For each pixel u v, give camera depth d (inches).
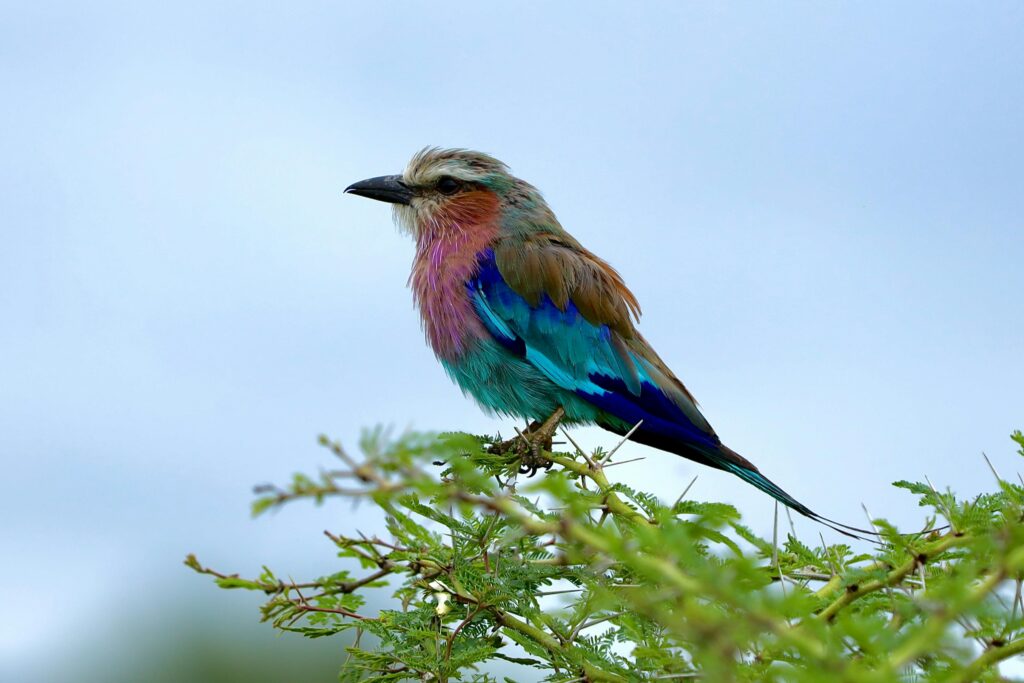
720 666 206.1
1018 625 273.3
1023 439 370.3
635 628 341.1
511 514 229.9
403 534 361.4
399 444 219.8
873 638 228.4
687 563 226.4
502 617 368.8
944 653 259.9
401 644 377.1
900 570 302.5
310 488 214.1
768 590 231.1
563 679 359.9
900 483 362.9
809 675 207.0
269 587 332.5
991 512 346.6
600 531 235.9
